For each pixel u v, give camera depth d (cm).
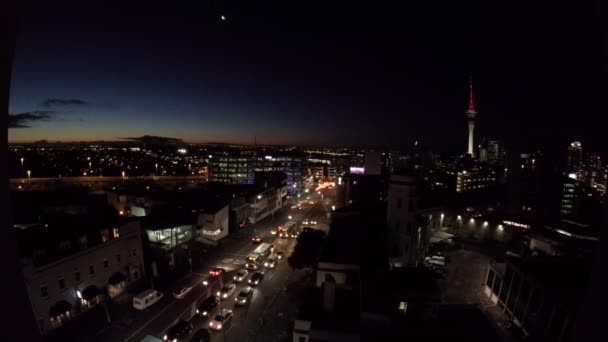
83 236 3188
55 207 5359
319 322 1997
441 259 4338
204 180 14650
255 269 4312
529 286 2794
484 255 4703
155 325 3011
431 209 5009
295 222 7031
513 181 7200
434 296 1972
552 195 6900
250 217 6988
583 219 5512
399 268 2466
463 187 12962
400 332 1739
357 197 7281
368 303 1855
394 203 4034
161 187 11238
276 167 11956
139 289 3672
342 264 2934
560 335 2288
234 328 2995
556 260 3153
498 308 3256
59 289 2919
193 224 5288
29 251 2717
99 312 3164
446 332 1784
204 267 4375
